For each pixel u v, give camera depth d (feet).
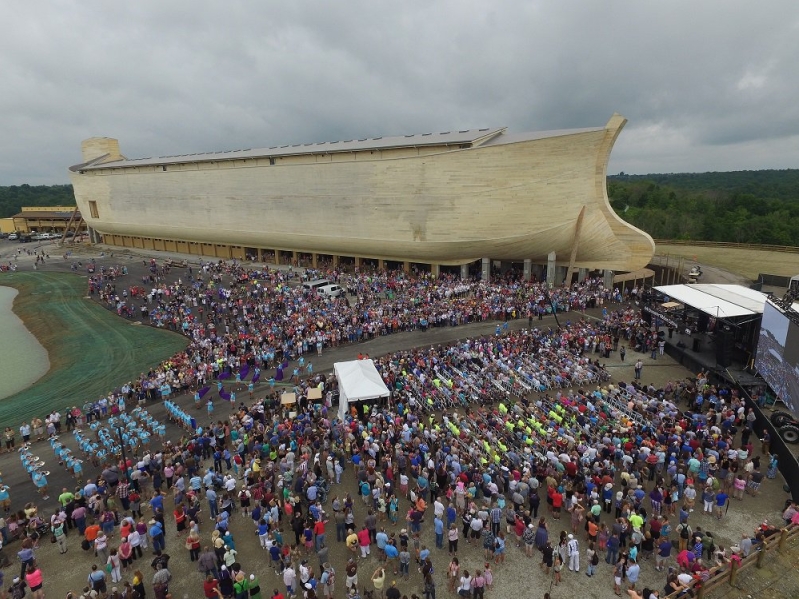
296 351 117.08
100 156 348.38
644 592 43.62
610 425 73.20
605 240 164.96
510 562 53.21
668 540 51.98
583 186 158.20
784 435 73.51
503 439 70.38
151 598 49.19
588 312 145.48
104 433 77.71
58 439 84.84
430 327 135.85
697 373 100.58
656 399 81.30
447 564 52.90
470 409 84.84
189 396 98.27
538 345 108.78
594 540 53.72
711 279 191.62
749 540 50.83
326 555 49.90
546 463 64.23
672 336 117.29
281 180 224.12
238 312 152.46
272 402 87.35
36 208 475.72
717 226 343.46
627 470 63.87
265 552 55.47
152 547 56.24
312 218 219.20
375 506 60.54
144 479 64.85
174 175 270.26
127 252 305.73
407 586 49.85
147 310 162.81
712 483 59.52
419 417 79.51
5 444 85.30
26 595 49.67
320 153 207.72
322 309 145.79
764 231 319.06
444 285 169.58
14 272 255.50
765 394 84.38
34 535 57.88
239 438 74.08
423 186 180.55
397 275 191.62
